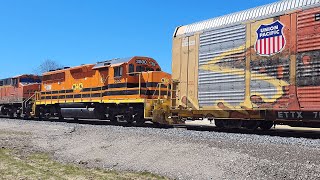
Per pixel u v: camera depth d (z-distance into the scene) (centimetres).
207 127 1884
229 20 1527
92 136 1573
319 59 1206
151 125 2111
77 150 1373
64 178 930
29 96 3244
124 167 1089
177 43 1769
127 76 2127
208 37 1605
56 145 1504
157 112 1923
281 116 1334
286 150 983
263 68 1374
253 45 1415
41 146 1498
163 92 2050
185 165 1007
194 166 986
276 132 1555
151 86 2039
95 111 2388
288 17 1307
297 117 1285
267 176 834
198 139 1243
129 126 2023
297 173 814
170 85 1955
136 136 1411
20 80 3334
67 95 2719
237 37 1476
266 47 1367
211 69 1577
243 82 1441
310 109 1223
